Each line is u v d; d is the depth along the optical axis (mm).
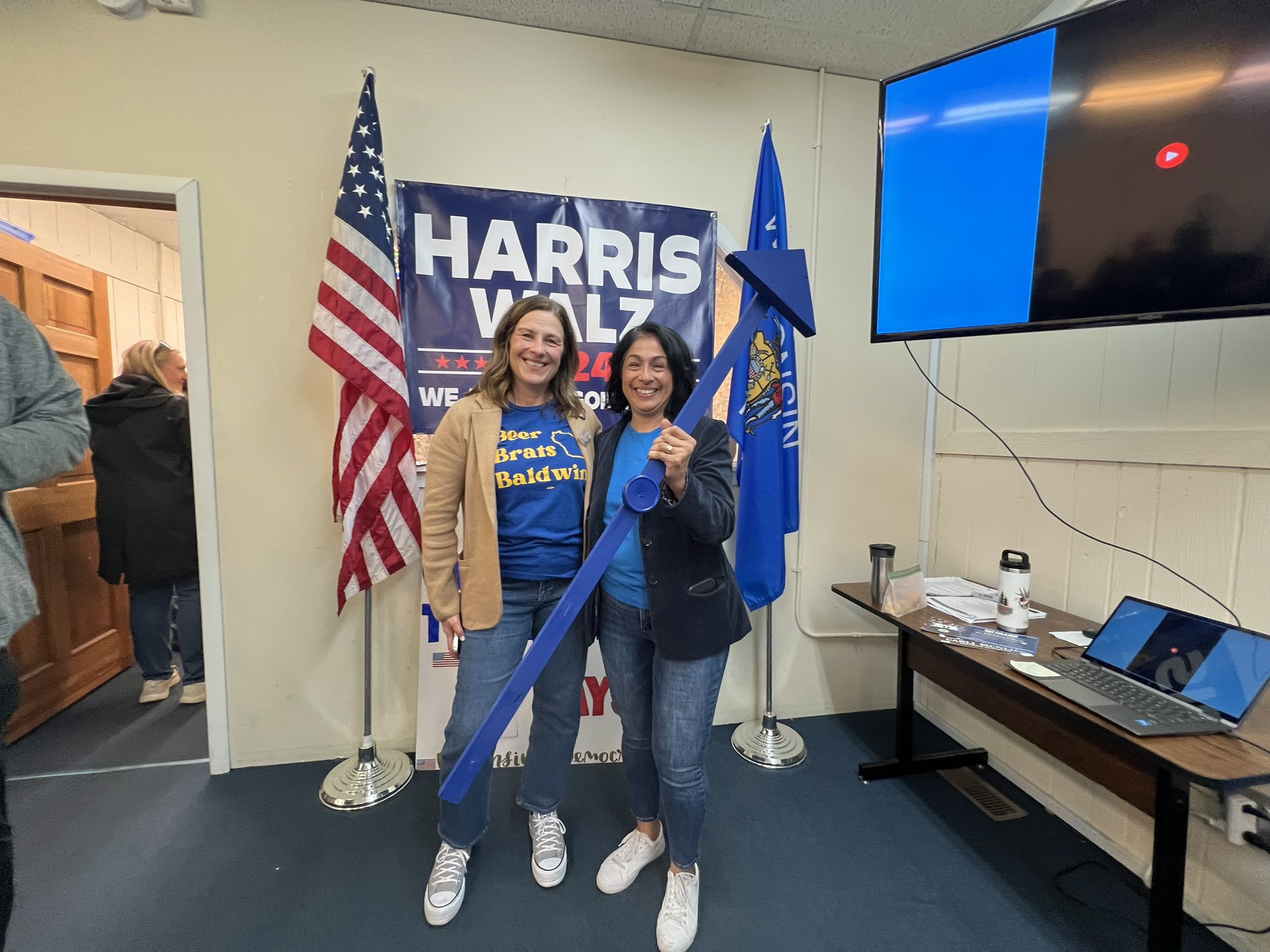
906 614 1534
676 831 1123
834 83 1907
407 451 1581
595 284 1762
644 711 1178
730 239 1848
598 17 1642
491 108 1679
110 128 1495
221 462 1623
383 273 1509
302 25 1569
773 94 1860
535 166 1717
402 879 1302
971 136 1292
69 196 1538
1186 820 967
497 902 1235
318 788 1620
